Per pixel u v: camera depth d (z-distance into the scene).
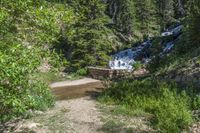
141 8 87.00
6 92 8.46
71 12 10.46
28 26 9.81
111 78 33.50
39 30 9.91
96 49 43.25
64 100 21.48
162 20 89.00
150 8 87.69
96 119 16.02
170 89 19.23
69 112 17.45
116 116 16.42
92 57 42.88
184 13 88.00
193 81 20.41
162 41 45.91
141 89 19.95
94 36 43.28
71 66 42.22
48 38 9.98
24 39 9.85
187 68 22.45
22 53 8.59
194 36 27.66
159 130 14.48
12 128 15.18
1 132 14.73
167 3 91.69
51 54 10.30
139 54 49.19
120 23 84.31
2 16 8.93
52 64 10.45
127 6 83.81
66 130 14.80
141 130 14.58
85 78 36.47
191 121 14.93
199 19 27.50
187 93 18.22
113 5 97.12
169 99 17.42
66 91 26.50
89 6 43.56
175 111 15.67
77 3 41.16
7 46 8.84
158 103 17.12
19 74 8.38
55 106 18.94
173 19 88.62
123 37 78.31
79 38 43.12
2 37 9.52
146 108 17.16
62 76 36.56
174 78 22.19
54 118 16.33
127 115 16.55
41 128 15.07
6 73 7.84
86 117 16.39
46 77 32.06
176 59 26.00
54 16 9.80
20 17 9.64
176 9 94.31
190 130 14.26
